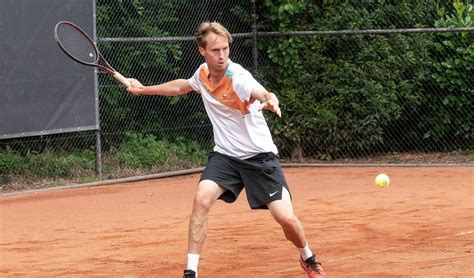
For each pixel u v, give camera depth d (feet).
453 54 92.94
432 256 45.60
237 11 95.40
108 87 88.07
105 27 89.20
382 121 93.35
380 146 95.81
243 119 37.93
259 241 51.60
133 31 91.04
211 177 38.52
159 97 92.38
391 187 74.49
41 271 44.86
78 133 85.92
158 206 68.13
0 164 80.18
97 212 65.72
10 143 82.28
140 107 91.15
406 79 94.58
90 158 86.02
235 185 38.68
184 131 94.07
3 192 77.10
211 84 38.75
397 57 93.56
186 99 93.81
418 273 41.70
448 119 93.61
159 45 91.56
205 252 48.67
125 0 90.43
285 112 93.91
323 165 90.99
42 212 66.39
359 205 64.49
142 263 46.34
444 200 65.36
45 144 84.69
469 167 86.22
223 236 53.42
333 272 42.63
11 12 76.07
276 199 38.17
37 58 77.77
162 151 89.30
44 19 78.07
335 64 93.71
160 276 43.29
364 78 92.53
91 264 46.32
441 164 87.81
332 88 93.20
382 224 55.98
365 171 86.48
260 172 38.11
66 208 68.03
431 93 94.02
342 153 94.58
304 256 39.40
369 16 95.04
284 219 37.91
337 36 93.76
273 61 94.32
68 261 47.26
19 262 47.26
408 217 58.29
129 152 87.97
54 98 78.89
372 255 46.44
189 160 90.58
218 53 37.37
